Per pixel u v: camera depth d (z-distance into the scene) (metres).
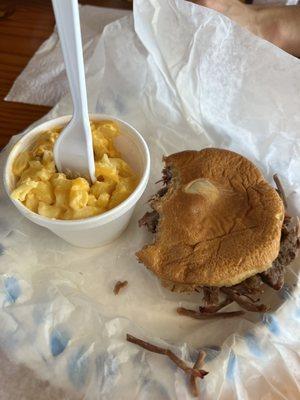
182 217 0.19
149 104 0.26
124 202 0.20
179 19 0.24
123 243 0.22
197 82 0.25
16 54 0.30
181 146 0.25
